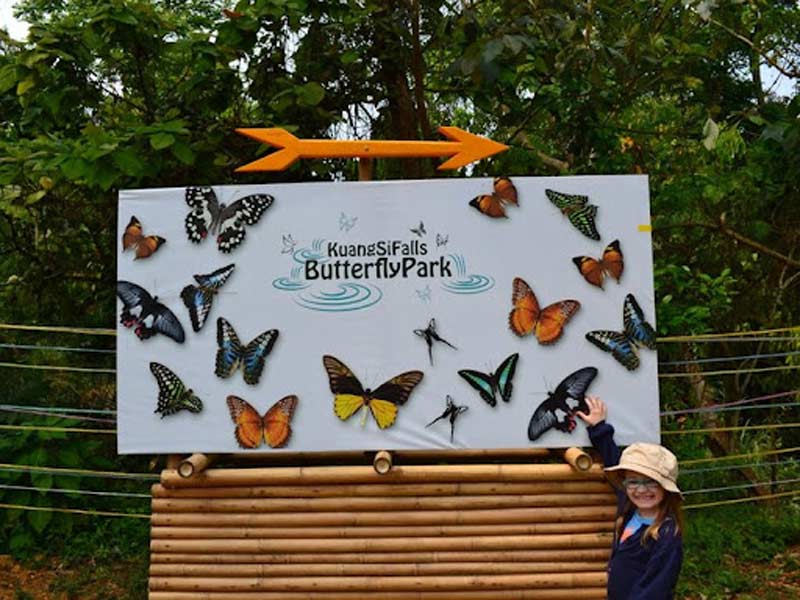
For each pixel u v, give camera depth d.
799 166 6.53
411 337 4.51
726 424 8.18
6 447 6.38
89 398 7.25
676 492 3.38
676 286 6.81
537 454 4.80
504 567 4.48
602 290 4.52
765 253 7.04
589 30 6.18
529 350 4.50
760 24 7.20
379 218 4.54
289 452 4.49
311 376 4.51
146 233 4.57
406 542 4.48
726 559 6.59
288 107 6.42
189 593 4.50
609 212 4.54
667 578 3.26
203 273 4.55
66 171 5.48
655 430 4.47
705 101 8.80
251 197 4.56
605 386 4.49
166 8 9.40
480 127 7.73
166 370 4.53
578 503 4.51
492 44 5.75
